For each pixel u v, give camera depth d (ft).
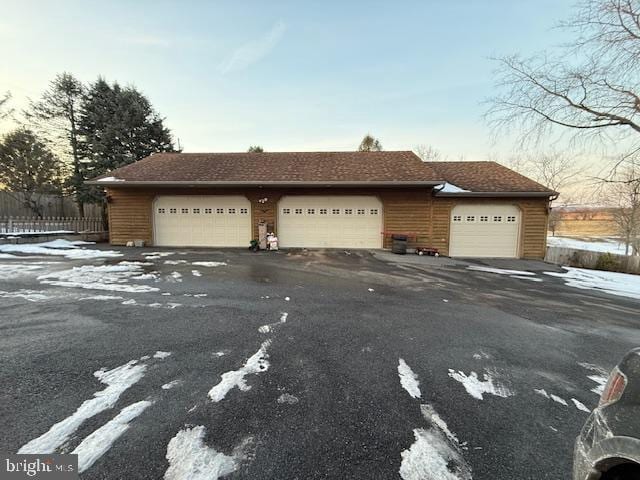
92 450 5.45
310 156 43.57
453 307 15.53
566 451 5.78
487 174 40.29
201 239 38.19
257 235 37.65
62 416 6.38
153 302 14.92
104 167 55.72
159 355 9.41
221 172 37.55
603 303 17.39
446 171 42.06
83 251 32.40
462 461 5.45
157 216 38.09
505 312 14.99
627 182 30.78
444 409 7.06
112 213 38.17
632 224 45.50
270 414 6.66
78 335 10.81
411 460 5.42
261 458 5.38
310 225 37.52
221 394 7.40
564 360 9.93
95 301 14.87
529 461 5.50
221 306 14.56
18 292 16.28
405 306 15.42
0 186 51.01
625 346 11.25
